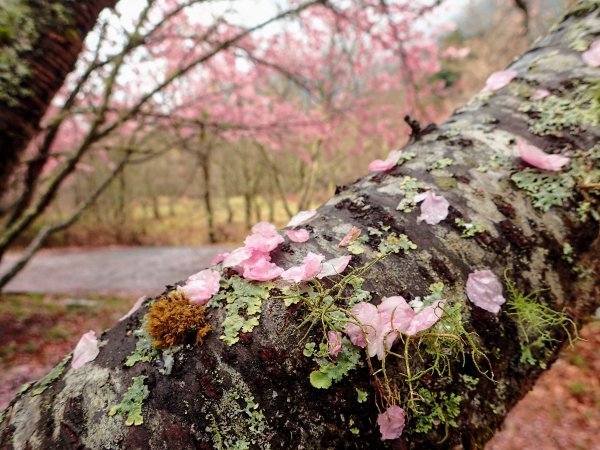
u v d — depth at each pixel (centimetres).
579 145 24
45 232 143
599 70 27
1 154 48
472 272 21
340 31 131
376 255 20
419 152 26
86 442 16
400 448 18
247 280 20
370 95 360
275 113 331
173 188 719
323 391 17
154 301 20
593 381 105
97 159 464
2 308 203
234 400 17
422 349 19
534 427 96
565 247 22
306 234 22
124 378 18
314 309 18
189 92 286
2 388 117
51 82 48
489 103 29
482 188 23
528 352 21
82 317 197
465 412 19
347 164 481
